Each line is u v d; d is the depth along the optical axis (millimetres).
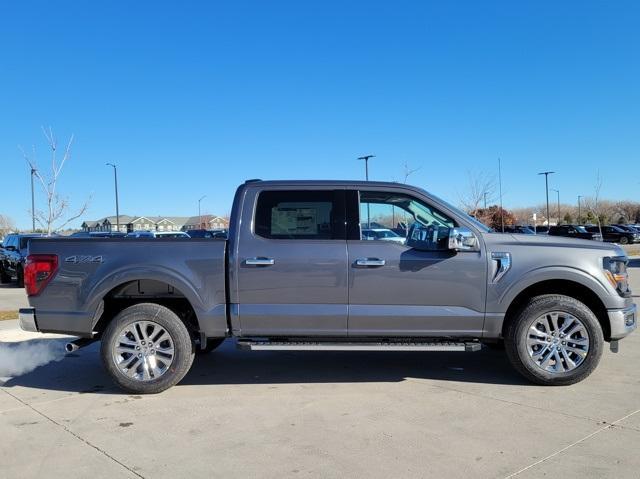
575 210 103188
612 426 4492
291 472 3785
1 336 8531
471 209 37344
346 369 6449
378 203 5727
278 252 5559
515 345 5574
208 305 5609
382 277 5516
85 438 4449
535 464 3830
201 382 5992
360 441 4285
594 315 5516
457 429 4492
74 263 5672
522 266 5531
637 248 42500
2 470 3895
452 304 5551
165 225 89625
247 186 5773
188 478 3734
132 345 5594
